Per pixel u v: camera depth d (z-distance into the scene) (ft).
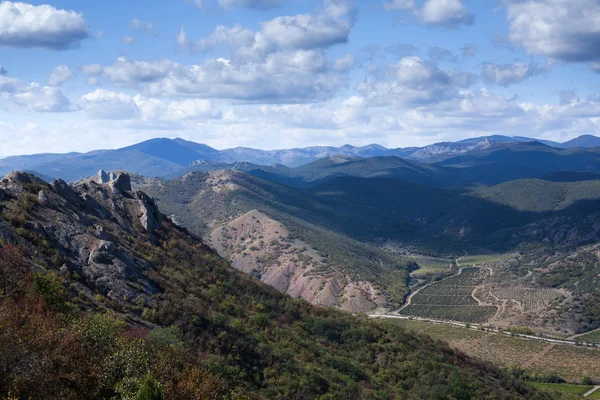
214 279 294.25
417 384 283.79
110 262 215.10
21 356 107.65
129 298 201.87
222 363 191.21
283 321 298.97
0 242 177.58
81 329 128.88
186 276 265.13
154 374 127.44
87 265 207.62
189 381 133.18
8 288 144.46
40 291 148.36
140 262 237.86
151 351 148.15
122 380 120.06
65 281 182.50
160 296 217.77
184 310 216.33
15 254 170.09
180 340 189.47
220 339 212.64
